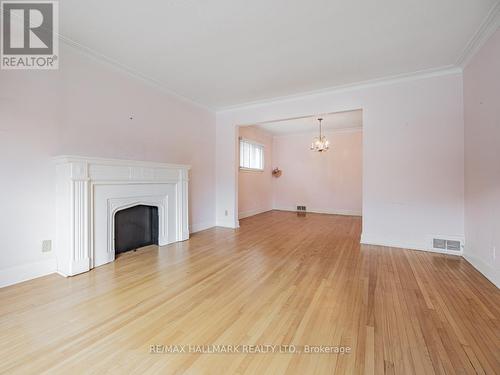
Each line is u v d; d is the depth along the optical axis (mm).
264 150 7695
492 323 1715
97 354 1424
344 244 3832
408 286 2322
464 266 2854
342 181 7219
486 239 2564
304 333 1619
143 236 3639
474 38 2588
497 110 2324
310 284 2375
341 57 3008
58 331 1631
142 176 3328
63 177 2551
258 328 1677
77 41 2682
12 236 2332
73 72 2789
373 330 1644
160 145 3928
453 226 3287
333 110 4059
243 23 2375
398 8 2156
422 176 3453
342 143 7203
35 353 1427
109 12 2211
